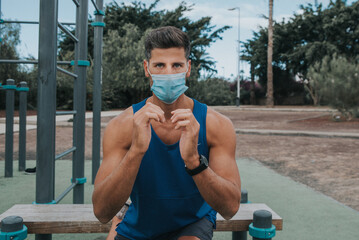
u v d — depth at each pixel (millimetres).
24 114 4922
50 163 2221
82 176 3297
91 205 2041
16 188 4016
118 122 1361
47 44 2189
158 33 1228
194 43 35062
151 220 1399
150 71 1236
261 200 3721
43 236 1847
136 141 1155
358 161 6176
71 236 2633
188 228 1403
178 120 1154
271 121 15781
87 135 9828
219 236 2674
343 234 2746
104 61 26203
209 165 1354
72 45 29875
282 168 5605
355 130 11469
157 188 1328
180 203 1354
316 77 15328
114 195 1227
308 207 3471
